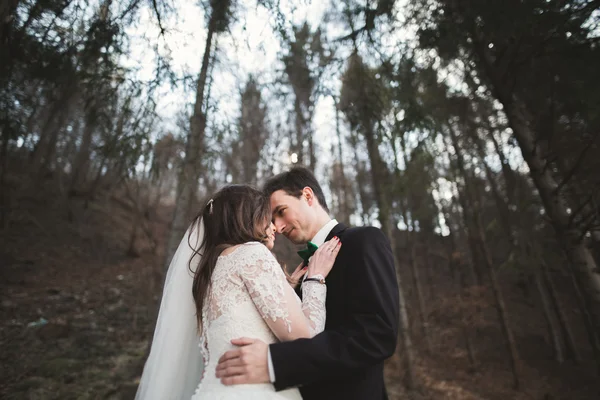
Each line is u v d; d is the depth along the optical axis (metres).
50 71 2.45
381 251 1.43
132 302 9.83
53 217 14.17
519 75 3.02
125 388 5.08
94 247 13.38
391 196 6.11
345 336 1.20
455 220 17.56
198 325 1.26
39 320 7.49
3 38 2.17
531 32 2.50
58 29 2.36
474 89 4.59
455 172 9.92
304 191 1.70
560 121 2.92
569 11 2.29
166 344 1.31
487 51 3.11
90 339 6.85
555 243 10.22
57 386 4.96
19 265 10.52
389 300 1.29
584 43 2.41
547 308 11.84
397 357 9.09
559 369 10.66
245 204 1.41
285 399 1.08
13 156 12.42
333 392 1.28
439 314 11.73
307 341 1.13
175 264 1.44
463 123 7.12
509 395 8.70
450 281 17.78
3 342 6.12
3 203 12.06
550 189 2.96
